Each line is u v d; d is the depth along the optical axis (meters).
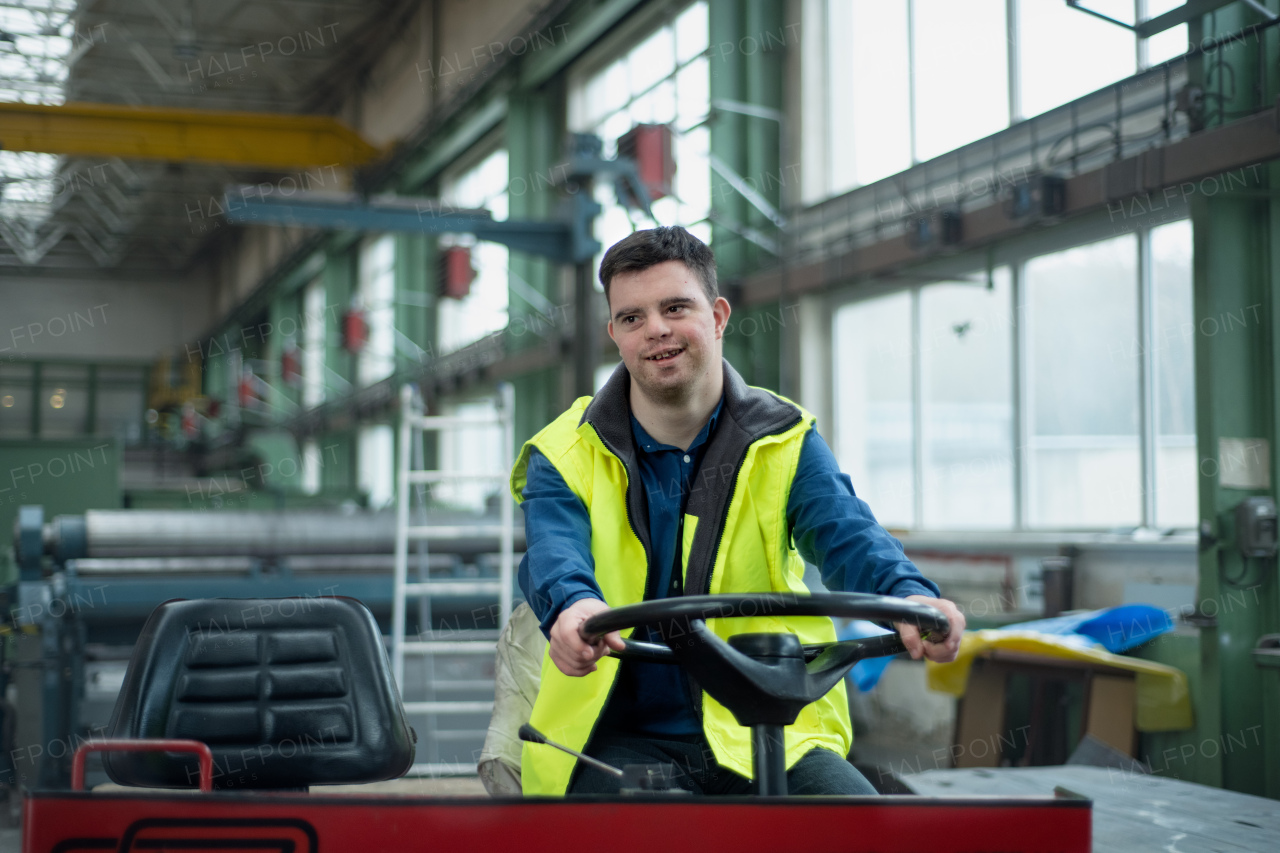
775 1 8.82
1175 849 2.11
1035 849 1.27
